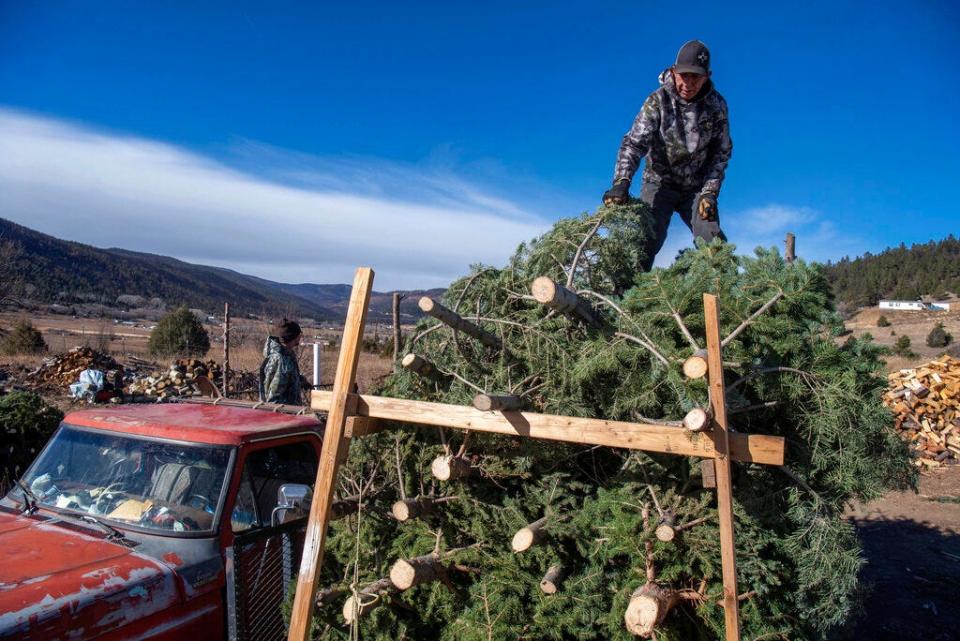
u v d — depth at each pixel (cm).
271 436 390
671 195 555
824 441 325
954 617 583
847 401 329
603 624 304
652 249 539
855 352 363
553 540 323
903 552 752
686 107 513
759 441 248
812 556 316
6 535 322
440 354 407
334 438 288
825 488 339
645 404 330
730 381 334
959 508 930
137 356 2714
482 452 345
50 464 385
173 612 304
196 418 408
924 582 662
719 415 244
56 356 1911
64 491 365
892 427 362
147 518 338
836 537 319
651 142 517
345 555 361
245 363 2152
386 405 292
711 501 312
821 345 340
